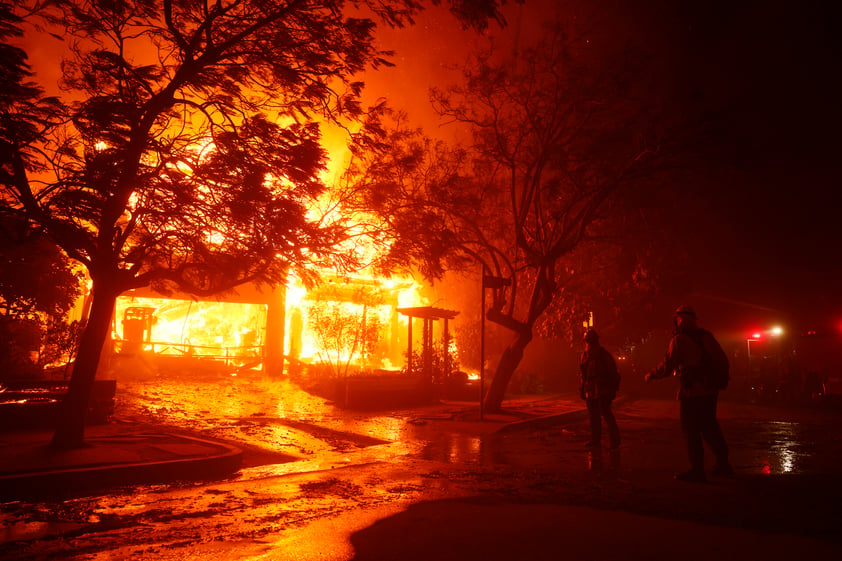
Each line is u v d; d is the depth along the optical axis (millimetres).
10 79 7383
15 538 5164
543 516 5812
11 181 7762
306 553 4664
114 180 8023
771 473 8375
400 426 13891
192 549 4824
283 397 18344
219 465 8445
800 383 24266
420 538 5051
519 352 16828
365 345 22016
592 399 11156
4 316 14469
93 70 8953
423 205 14383
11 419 11258
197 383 19875
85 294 19875
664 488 7262
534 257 16953
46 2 8359
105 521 5715
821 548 4762
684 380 7773
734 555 4586
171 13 8961
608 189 16719
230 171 8766
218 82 9359
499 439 12250
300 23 9578
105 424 11875
